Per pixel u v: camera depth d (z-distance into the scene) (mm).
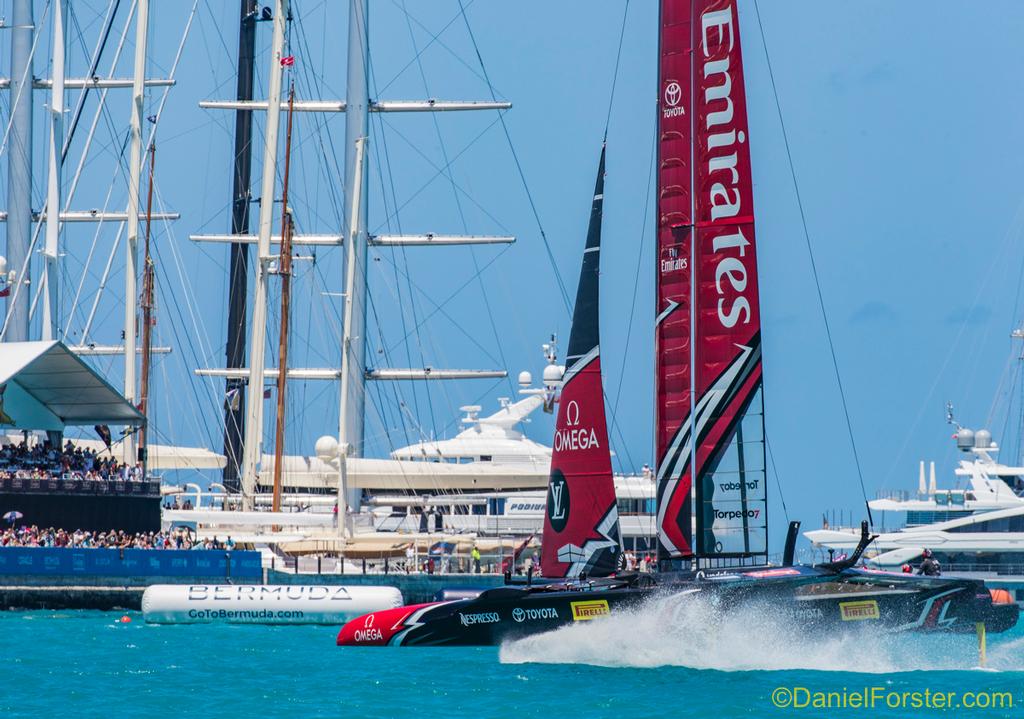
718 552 151750
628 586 154125
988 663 152000
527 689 135625
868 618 148625
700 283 153000
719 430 151875
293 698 131125
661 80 154875
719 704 127562
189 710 124750
